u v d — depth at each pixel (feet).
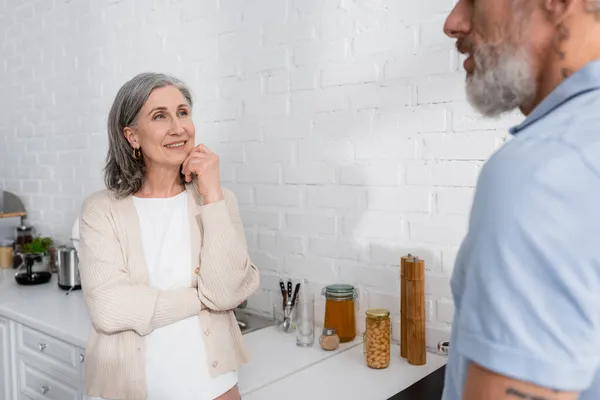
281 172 6.77
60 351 6.20
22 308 7.00
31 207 10.47
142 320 4.27
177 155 4.67
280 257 6.87
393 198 5.80
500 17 1.87
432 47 5.41
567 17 1.71
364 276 6.10
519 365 1.42
